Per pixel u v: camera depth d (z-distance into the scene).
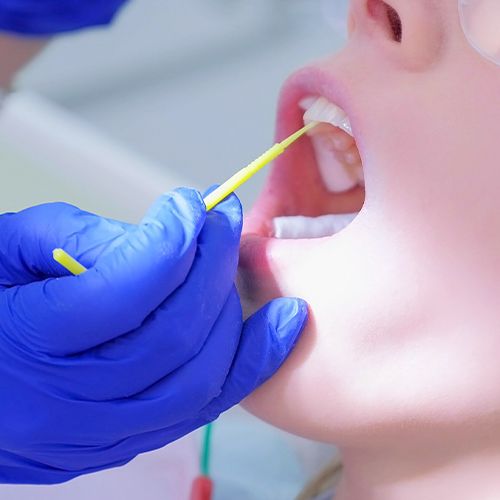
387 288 1.06
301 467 1.63
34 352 1.02
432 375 1.06
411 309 1.06
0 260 1.11
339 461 1.44
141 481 1.55
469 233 1.03
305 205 1.30
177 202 1.05
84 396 1.03
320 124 1.22
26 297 1.02
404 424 1.09
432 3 1.05
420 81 1.06
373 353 1.07
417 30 1.05
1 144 2.32
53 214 1.11
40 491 1.52
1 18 1.69
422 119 1.04
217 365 1.06
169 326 1.03
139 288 1.00
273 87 3.24
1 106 1.89
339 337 1.08
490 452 1.11
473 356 1.05
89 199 2.28
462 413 1.07
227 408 1.11
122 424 1.04
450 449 1.12
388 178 1.06
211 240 1.06
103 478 1.54
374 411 1.08
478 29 1.00
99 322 1.00
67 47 3.42
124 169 2.28
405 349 1.07
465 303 1.04
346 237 1.09
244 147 3.02
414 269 1.05
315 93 1.17
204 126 3.11
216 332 1.07
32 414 1.03
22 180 2.30
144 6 3.54
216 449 1.65
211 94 3.25
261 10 3.52
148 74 3.35
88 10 1.76
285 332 1.08
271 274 1.13
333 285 1.09
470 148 1.03
